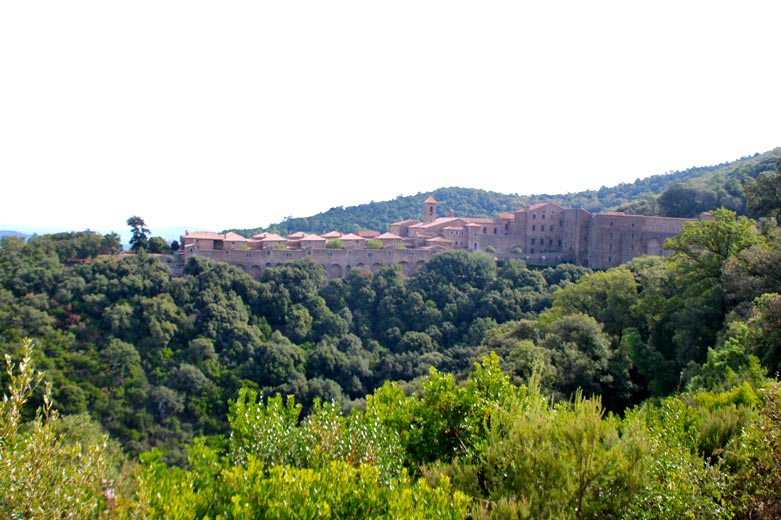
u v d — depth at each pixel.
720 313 40.41
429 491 9.73
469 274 96.50
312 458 12.55
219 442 13.86
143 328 69.75
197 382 62.00
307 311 84.81
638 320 51.38
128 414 55.59
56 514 7.79
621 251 104.69
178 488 9.88
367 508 9.27
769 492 12.19
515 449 12.61
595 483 11.62
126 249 100.88
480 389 16.56
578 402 13.41
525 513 10.63
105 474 9.33
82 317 68.94
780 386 14.63
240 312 79.19
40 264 76.94
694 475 12.45
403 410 16.75
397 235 124.56
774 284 36.78
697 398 20.72
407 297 90.12
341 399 63.34
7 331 60.41
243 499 8.99
